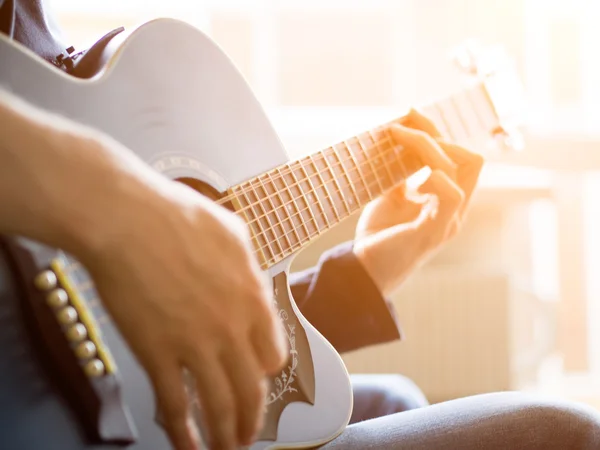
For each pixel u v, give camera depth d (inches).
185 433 22.5
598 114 104.9
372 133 36.1
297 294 38.0
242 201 29.3
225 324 21.6
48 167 20.4
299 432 29.6
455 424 29.7
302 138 102.8
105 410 24.1
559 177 98.3
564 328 102.0
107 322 24.6
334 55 113.9
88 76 27.6
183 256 21.1
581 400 97.6
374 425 30.8
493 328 82.4
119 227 20.6
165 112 28.1
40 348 23.7
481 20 105.3
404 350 82.2
